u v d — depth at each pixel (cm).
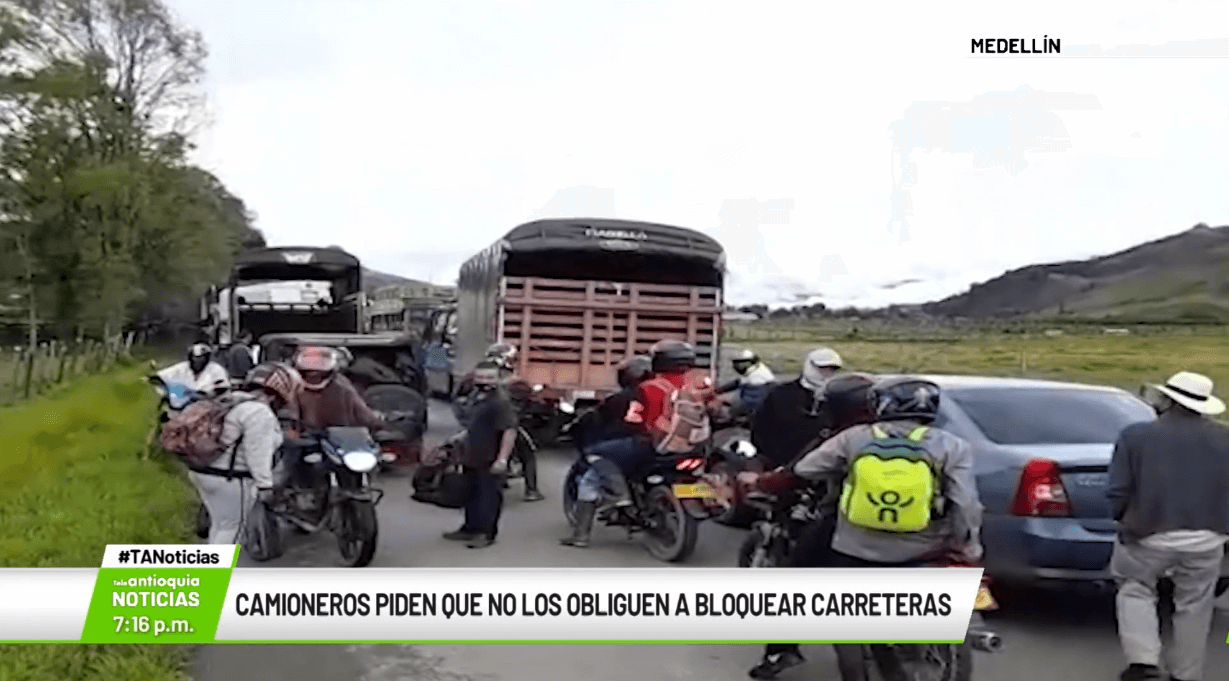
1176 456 596
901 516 526
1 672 564
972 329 2238
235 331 2633
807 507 648
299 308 2664
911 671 540
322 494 874
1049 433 763
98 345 3738
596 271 1662
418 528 1066
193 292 4512
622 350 1644
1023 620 752
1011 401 791
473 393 1014
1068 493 693
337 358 905
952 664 536
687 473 919
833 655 688
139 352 4400
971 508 532
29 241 3459
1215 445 598
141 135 3950
